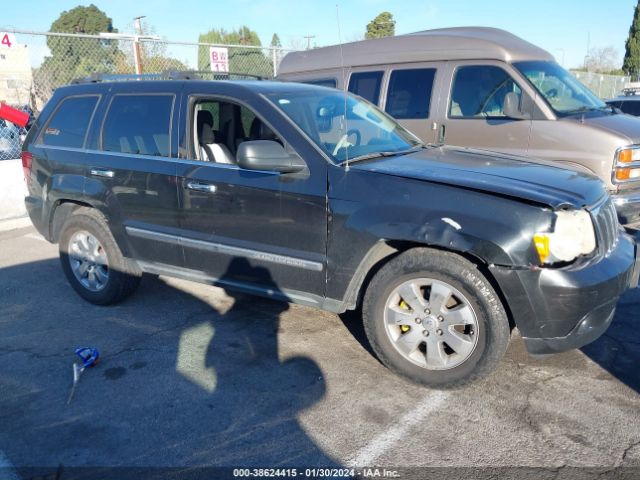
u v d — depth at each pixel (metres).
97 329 4.35
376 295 3.41
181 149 4.14
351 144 3.88
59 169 4.82
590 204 3.19
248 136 4.45
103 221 4.64
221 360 3.80
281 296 3.83
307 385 3.46
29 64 8.68
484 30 6.91
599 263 3.09
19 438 3.00
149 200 4.29
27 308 4.82
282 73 8.45
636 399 3.23
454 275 3.13
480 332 3.15
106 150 4.57
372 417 3.12
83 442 2.95
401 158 3.80
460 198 3.13
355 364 3.71
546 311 2.99
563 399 3.25
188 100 4.16
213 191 3.91
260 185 3.70
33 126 5.14
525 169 3.59
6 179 7.94
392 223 3.24
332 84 7.73
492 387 3.39
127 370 3.69
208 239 4.03
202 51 11.26
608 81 17.77
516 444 2.86
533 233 2.96
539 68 6.36
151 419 3.14
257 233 3.79
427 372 3.35
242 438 2.96
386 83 7.16
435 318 3.27
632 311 4.47
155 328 4.34
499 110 6.27
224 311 4.65
